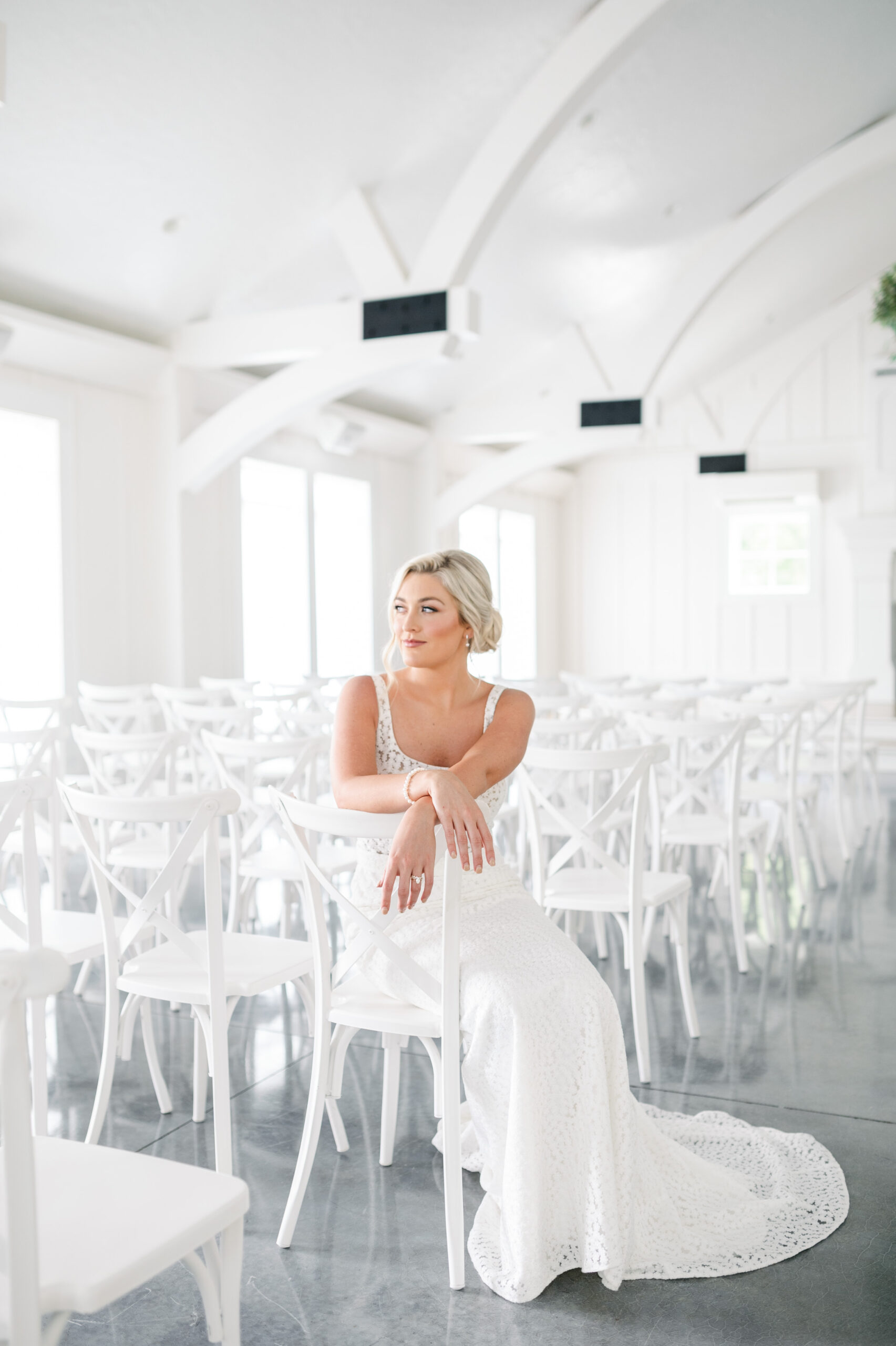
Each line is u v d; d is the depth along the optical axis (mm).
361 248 6750
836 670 12852
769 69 7277
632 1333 1904
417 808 1991
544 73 5914
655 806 4109
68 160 5562
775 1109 2814
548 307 9508
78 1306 1230
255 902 5117
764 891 4754
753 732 10641
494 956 2107
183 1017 3598
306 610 9625
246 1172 2510
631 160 7754
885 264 11938
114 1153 1567
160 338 7641
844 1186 2389
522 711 2348
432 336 6535
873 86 8078
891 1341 1872
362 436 9578
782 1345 1863
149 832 4723
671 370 12070
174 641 7809
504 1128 2082
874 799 6969
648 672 13938
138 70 5152
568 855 3168
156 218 6301
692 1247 2139
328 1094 2604
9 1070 1029
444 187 7141
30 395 6887
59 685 7121
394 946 2088
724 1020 3512
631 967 3074
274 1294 2031
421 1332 1916
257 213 6621
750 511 13133
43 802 6441
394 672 2381
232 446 7441
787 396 12961
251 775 4484
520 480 11359
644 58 6645
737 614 13258
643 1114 2266
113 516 7543
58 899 3932
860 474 12688
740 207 9273
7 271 6344
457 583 2307
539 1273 2016
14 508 6867
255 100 5656
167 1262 1326
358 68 5734
